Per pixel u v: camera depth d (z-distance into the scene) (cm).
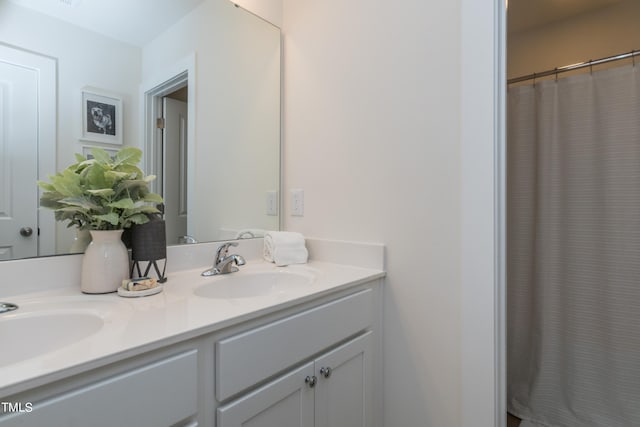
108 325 67
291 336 87
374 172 130
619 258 156
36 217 90
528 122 184
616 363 155
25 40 90
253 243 147
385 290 126
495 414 100
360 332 116
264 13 155
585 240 164
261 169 153
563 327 169
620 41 186
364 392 115
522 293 185
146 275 100
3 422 44
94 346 56
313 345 93
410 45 120
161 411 61
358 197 134
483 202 103
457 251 109
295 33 157
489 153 101
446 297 112
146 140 115
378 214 128
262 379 79
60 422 49
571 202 168
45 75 94
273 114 158
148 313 74
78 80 100
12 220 87
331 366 100
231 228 141
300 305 90
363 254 130
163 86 120
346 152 138
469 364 105
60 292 90
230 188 141
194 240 128
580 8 194
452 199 110
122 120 109
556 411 167
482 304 103
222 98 138
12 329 71
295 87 157
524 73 217
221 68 138
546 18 204
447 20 112
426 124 116
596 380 160
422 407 117
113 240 92
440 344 113
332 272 122
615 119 158
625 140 155
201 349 69
